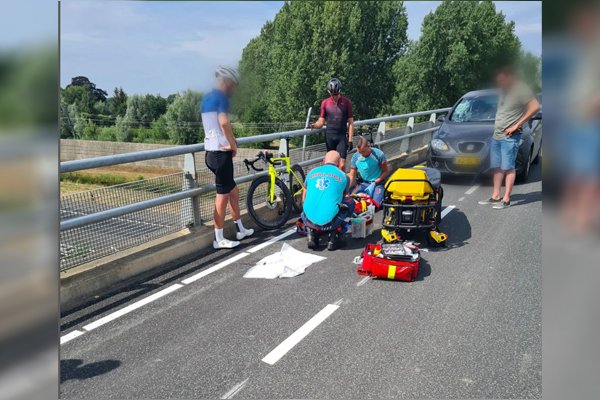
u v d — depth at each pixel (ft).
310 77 158.71
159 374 10.46
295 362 10.74
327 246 18.86
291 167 23.72
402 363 10.55
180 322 12.78
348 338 11.67
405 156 34.96
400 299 13.75
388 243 16.99
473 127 28.37
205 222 19.79
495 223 20.90
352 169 22.17
